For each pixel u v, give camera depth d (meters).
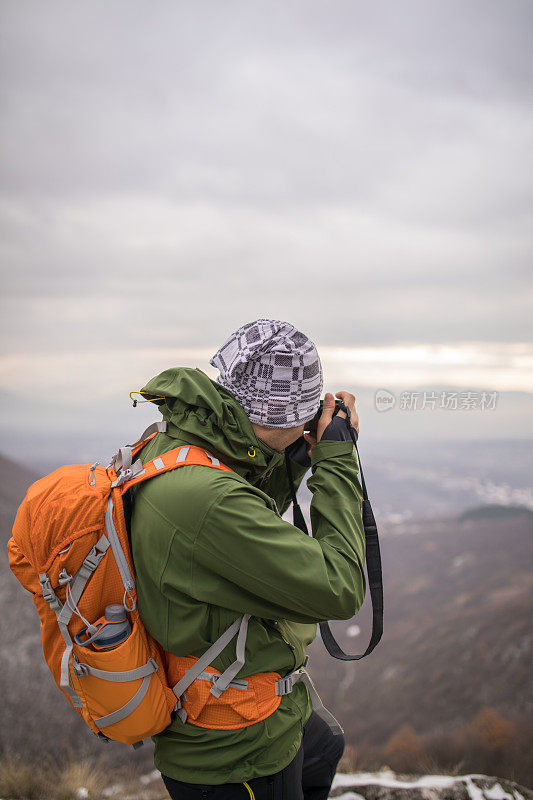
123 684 0.94
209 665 0.99
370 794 2.19
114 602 0.98
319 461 1.12
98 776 4.55
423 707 17.91
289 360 1.03
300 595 0.94
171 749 1.04
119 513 0.97
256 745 1.00
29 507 0.98
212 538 0.93
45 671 12.00
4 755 5.61
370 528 1.11
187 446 1.02
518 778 7.64
